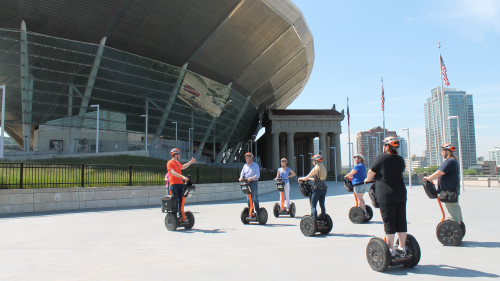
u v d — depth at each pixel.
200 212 13.97
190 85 53.25
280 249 6.86
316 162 8.58
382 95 49.66
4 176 14.64
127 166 17.83
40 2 37.16
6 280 4.83
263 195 26.94
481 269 5.35
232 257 6.21
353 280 4.82
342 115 85.56
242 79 61.88
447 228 7.14
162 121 54.12
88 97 45.94
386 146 5.52
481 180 39.84
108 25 41.72
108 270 5.36
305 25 53.41
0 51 39.09
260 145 128.62
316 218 8.55
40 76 42.28
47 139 45.62
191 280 4.83
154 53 48.28
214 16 43.69
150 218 12.02
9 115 43.50
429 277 4.94
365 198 20.94
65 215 12.91
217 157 75.94
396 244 5.81
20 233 8.85
